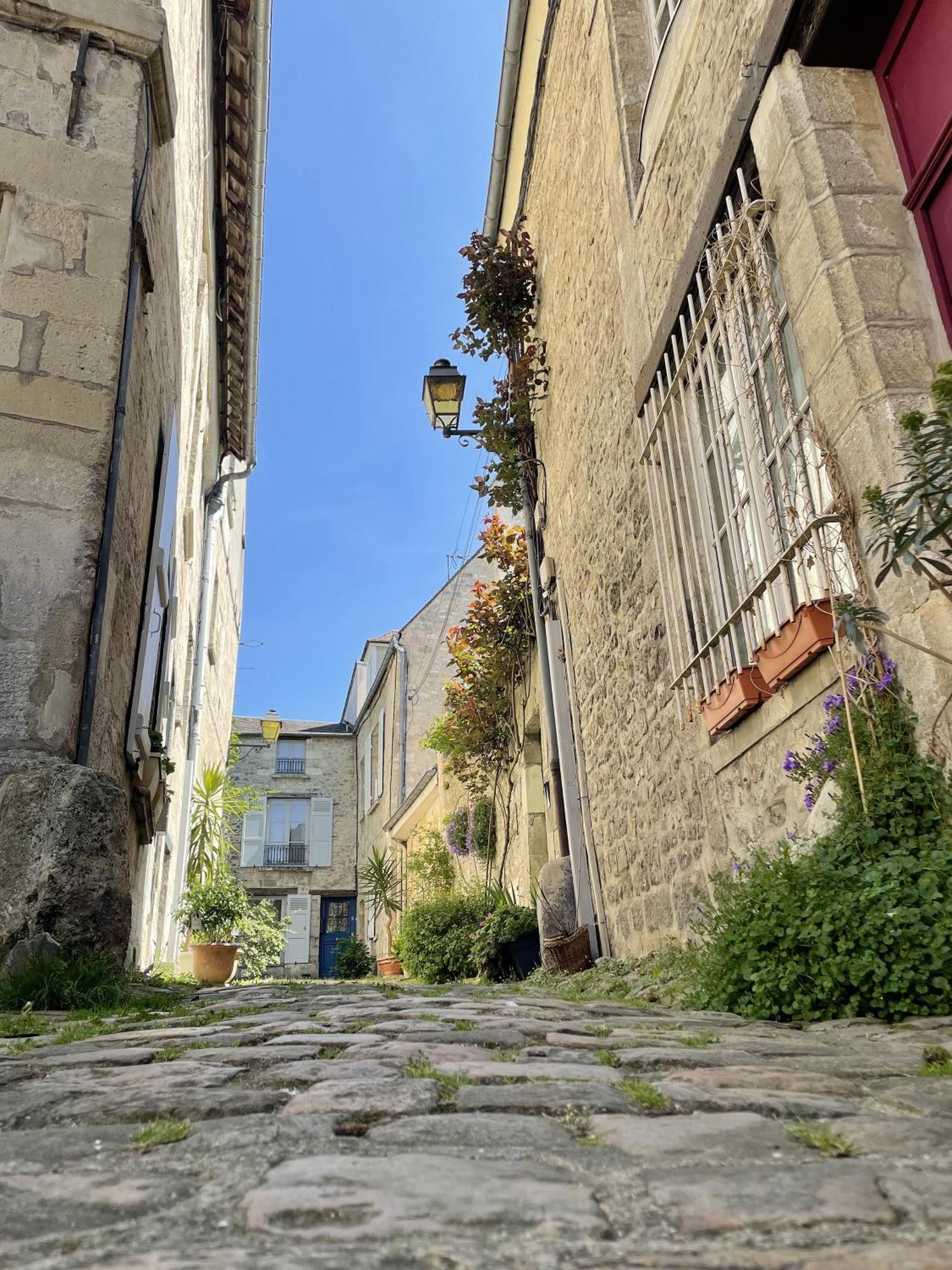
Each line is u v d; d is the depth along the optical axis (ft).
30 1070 6.84
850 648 11.27
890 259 11.67
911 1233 3.26
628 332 21.20
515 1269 2.97
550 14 30.25
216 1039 8.24
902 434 10.59
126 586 18.28
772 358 14.06
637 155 21.44
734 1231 3.31
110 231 17.10
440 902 37.50
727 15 15.48
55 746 14.12
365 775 90.43
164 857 32.17
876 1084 5.90
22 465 15.30
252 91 29.89
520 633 35.32
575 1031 8.87
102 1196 3.78
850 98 12.55
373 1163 4.14
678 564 17.44
